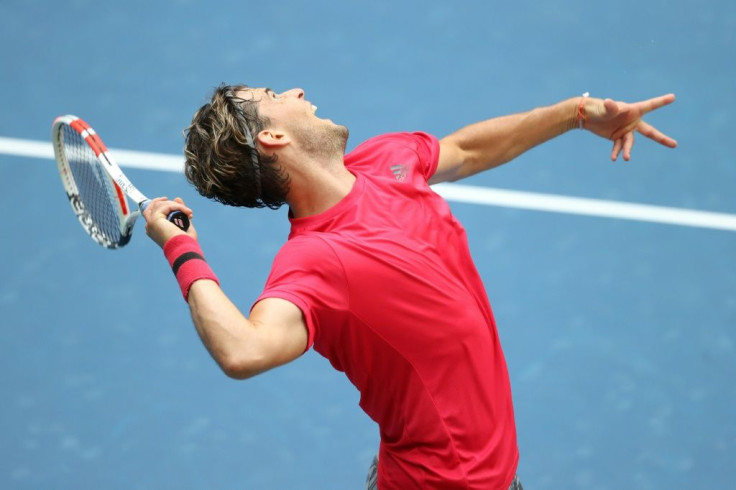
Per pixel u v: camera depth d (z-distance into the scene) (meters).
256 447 26.02
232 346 14.60
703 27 38.91
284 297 15.18
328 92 36.00
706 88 36.50
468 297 16.64
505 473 17.16
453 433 16.62
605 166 33.69
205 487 25.05
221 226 31.70
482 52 37.84
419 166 18.05
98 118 34.72
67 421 26.39
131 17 38.59
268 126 16.58
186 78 36.38
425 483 16.91
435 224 16.83
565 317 29.17
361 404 17.23
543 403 27.11
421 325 16.06
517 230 31.55
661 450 26.19
